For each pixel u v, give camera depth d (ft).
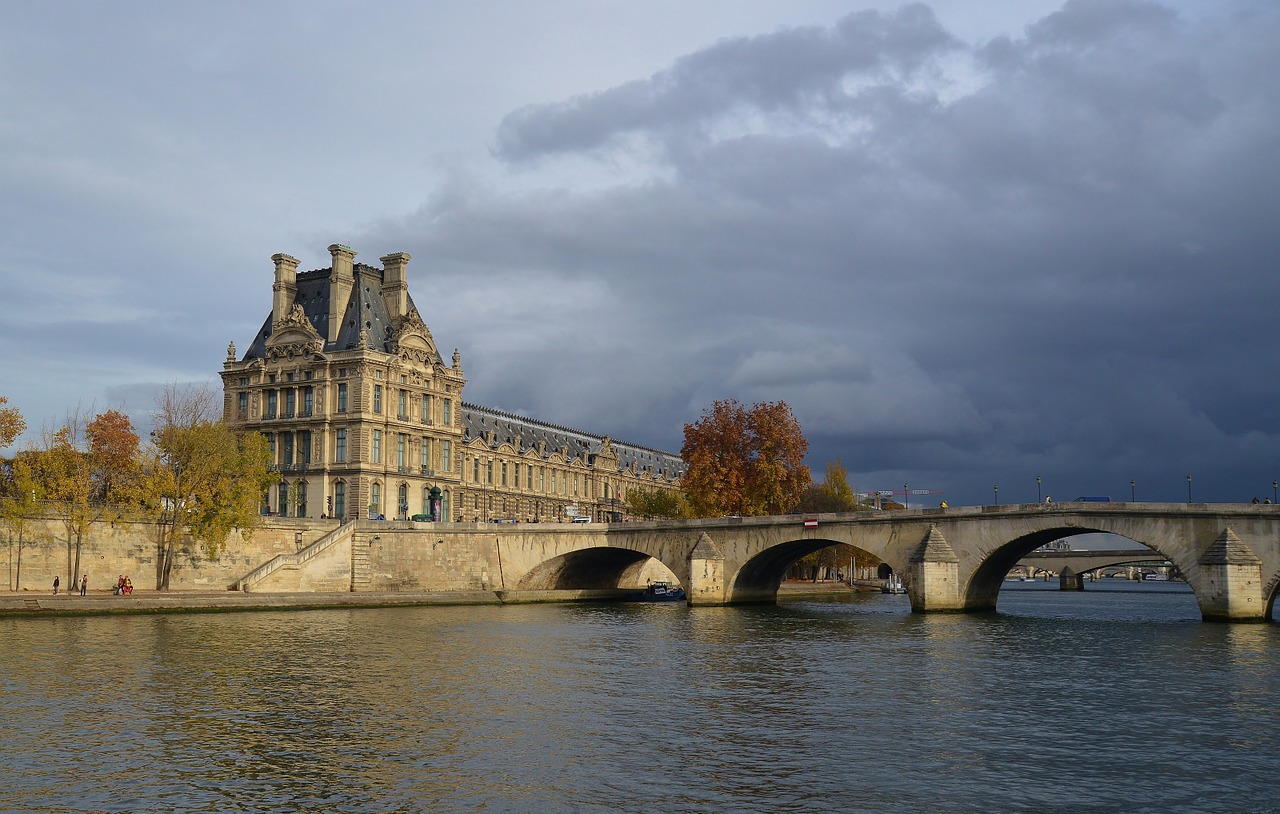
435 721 142.51
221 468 346.13
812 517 366.43
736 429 449.89
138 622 267.80
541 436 654.12
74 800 105.29
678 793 108.99
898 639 254.27
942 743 131.64
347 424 451.12
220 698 157.07
